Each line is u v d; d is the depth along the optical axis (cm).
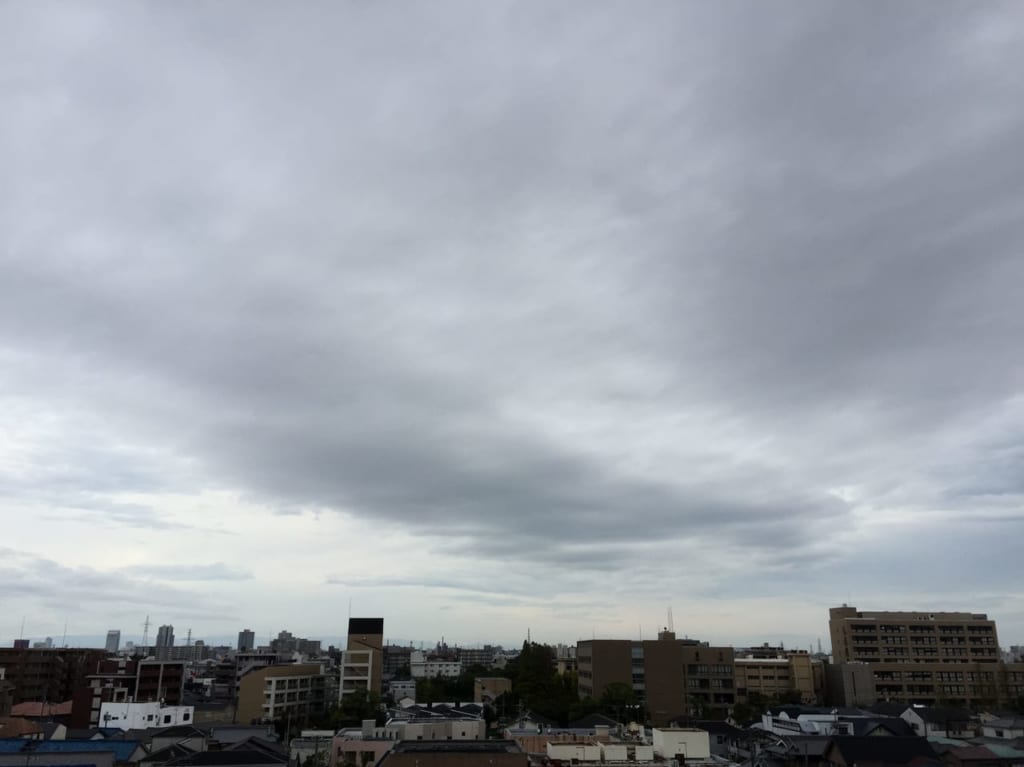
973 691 16550
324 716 14662
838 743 7950
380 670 16900
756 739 9838
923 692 16512
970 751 7975
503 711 15062
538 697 14738
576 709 13188
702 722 11188
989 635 17175
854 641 17050
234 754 6781
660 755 6581
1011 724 10031
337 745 8494
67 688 17350
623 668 15438
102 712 12325
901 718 10944
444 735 8731
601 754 6475
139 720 12225
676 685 15325
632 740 7144
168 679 15125
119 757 7825
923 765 7456
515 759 5975
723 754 9881
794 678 16912
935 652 16988
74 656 17725
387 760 5991
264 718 14200
